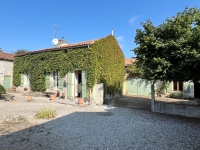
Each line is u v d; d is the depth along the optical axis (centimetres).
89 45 1229
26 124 630
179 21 743
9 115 760
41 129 573
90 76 1226
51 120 696
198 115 800
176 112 867
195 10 748
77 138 491
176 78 770
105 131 563
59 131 554
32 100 1254
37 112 792
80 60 1283
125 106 1136
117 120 719
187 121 734
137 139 491
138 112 913
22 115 768
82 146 432
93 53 1232
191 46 683
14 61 1889
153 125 650
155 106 938
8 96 1396
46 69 1523
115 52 1616
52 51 1486
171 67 750
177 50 707
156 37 826
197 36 646
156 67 782
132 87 1952
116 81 1644
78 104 1093
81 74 1316
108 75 1450
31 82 1664
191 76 727
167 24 777
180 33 749
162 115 850
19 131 548
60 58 1419
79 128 592
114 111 928
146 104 1231
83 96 1261
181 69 714
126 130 579
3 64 1906
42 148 416
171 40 731
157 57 784
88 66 1238
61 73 1407
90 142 461
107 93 1430
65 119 717
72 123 656
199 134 545
